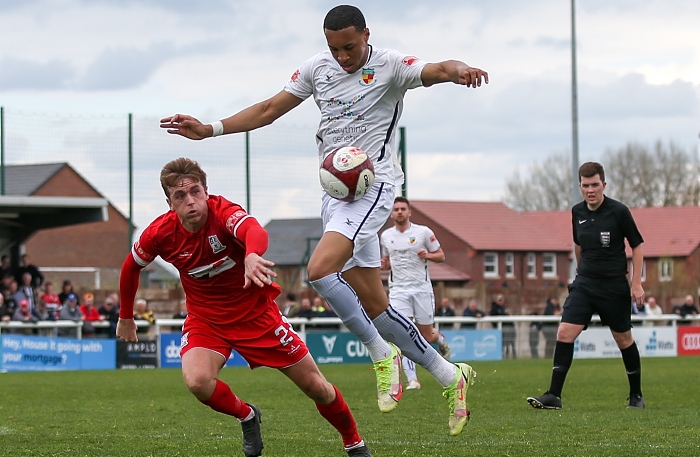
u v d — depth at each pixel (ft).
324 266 29.84
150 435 37.65
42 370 95.66
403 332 31.68
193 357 26.99
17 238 117.70
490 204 308.19
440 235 294.05
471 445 33.42
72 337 100.22
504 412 45.93
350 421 28.55
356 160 30.71
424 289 63.41
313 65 32.60
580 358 115.75
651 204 409.90
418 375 79.10
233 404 27.94
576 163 145.59
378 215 31.24
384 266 63.82
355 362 109.40
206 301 27.30
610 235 47.26
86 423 42.45
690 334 125.29
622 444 33.40
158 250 27.35
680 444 33.32
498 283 292.61
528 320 117.19
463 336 112.98
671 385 64.59
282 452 32.24
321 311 112.78
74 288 127.24
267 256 152.87
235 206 26.53
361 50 31.19
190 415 46.06
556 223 362.33
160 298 123.34
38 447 33.94
